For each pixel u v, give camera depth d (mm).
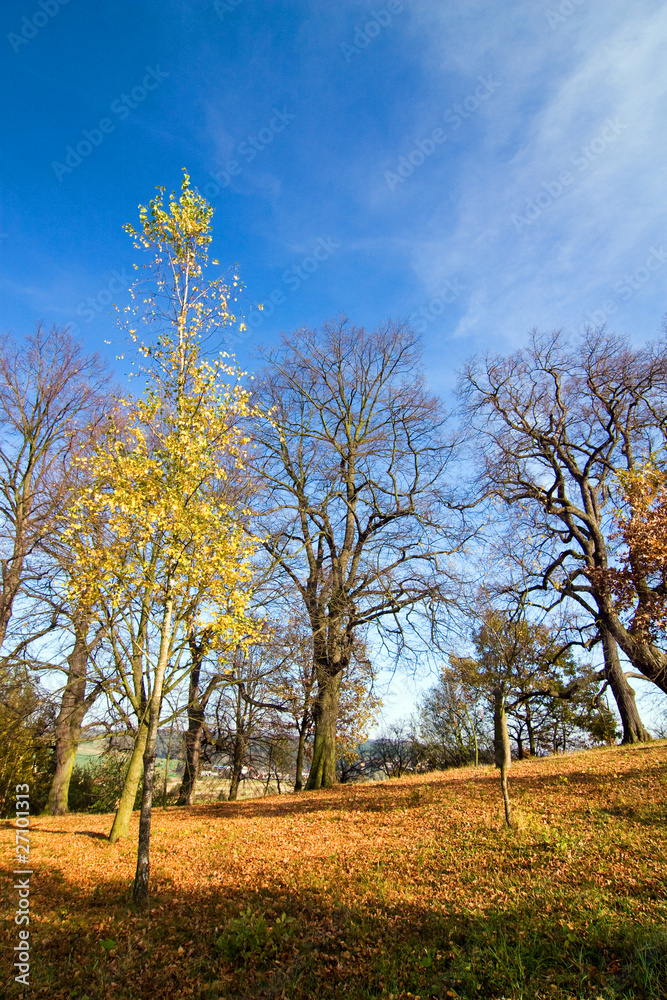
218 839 11812
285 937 6168
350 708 27250
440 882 7305
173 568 9414
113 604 9977
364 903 6902
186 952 6266
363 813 12781
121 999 5387
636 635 12219
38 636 17531
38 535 16750
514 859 7723
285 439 22438
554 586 21469
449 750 36938
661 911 5473
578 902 5887
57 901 8133
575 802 10547
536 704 32906
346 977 5316
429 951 5469
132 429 9969
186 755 23266
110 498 9477
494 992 4648
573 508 22359
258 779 30531
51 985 5695
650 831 8078
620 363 21969
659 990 4250
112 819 16516
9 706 19047
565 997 4402
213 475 10250
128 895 8406
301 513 22281
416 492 22234
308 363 23406
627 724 20344
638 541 11602
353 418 25078
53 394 20906
